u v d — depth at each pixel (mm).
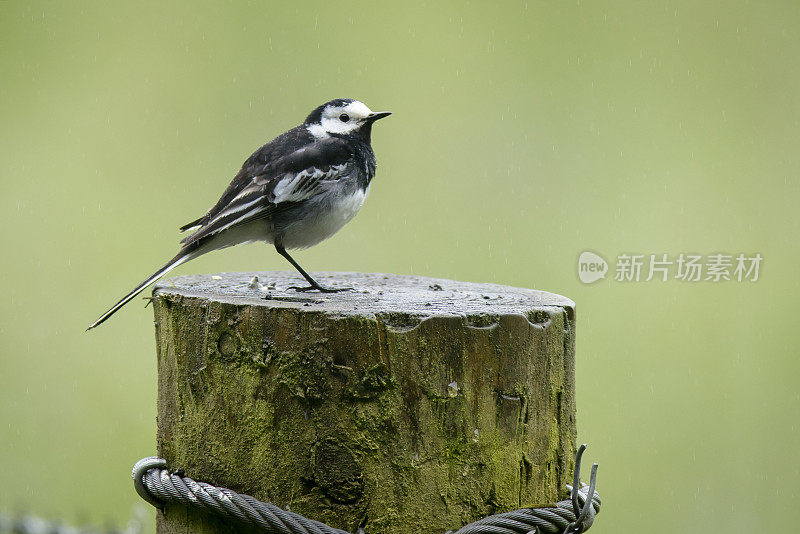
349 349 5078
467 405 5168
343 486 5141
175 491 5418
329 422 5133
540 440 5445
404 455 5109
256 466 5301
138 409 12383
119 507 11367
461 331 5133
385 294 6301
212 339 5410
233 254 13430
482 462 5219
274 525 5133
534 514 5301
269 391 5230
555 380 5527
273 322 5215
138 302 13125
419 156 14359
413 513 5133
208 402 5461
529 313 5398
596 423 12016
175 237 13680
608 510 11547
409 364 5094
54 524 5203
